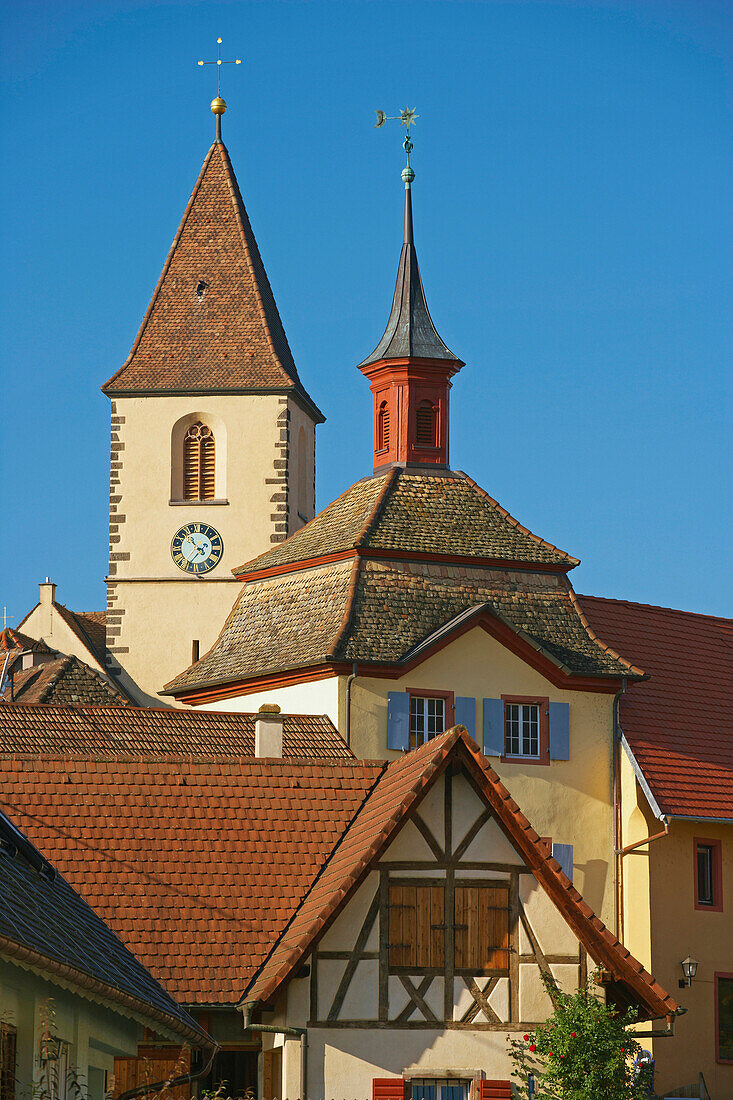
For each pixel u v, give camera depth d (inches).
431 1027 1720.0
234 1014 1785.2
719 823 2672.2
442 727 2581.2
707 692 2913.4
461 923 1743.4
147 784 1936.5
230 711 2731.3
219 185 3801.7
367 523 2719.0
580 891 2598.4
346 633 2566.4
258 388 3624.5
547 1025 1688.0
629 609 2992.1
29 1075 1293.1
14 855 1480.1
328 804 1951.3
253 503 3617.1
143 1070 1555.1
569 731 2642.7
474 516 2797.7
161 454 3634.4
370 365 2928.2
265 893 1854.1
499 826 1765.5
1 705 2359.7
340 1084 1699.1
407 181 3065.9
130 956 1585.9
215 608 3592.5
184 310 3713.1
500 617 2598.4
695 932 2632.9
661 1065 2529.5
